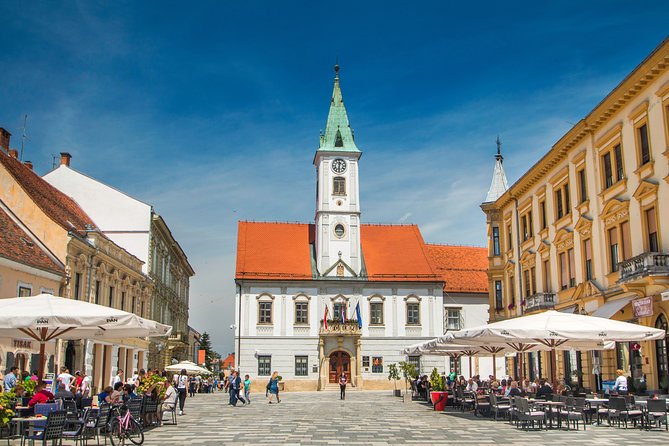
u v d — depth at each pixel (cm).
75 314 1811
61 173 5581
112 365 4656
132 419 1836
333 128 6975
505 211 5250
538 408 2408
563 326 2288
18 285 3197
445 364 6581
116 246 4675
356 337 6425
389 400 4459
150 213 5575
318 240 6738
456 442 1886
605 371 3450
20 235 3619
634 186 3178
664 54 2819
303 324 6431
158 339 6316
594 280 3606
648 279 2812
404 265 6831
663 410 2145
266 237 6938
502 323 2473
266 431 2258
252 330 6369
